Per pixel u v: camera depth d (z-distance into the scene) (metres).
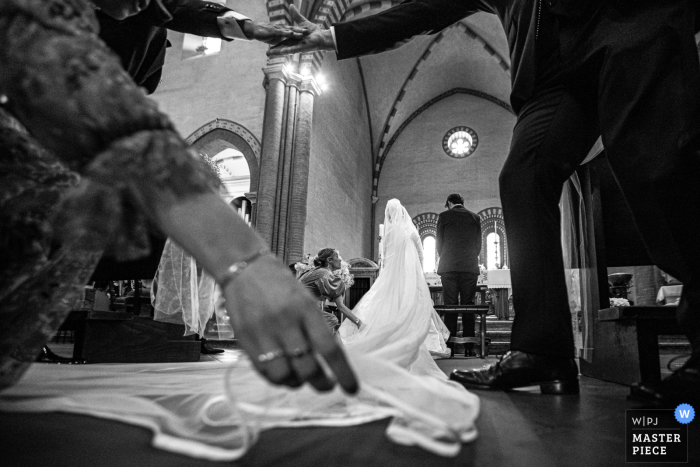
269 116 10.61
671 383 1.13
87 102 0.46
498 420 0.94
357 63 16.36
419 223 17.89
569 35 1.57
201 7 1.70
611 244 2.52
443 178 18.08
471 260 6.47
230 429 0.66
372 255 17.64
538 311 1.50
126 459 0.52
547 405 1.20
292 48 1.76
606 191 2.56
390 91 17.55
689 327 1.22
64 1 0.52
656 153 1.25
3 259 0.69
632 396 1.17
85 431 0.63
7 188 0.70
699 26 1.47
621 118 1.33
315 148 12.21
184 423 0.66
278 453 0.56
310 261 7.31
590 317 2.52
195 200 0.46
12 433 0.61
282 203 10.32
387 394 0.63
